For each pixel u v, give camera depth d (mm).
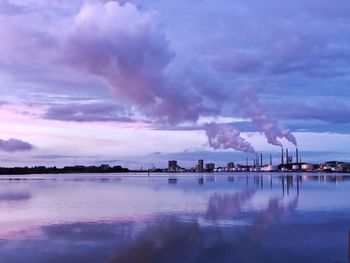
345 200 54594
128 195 65375
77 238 28203
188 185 100312
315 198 58156
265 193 69125
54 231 30828
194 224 33719
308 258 22578
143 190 78688
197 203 50750
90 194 68000
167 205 48281
